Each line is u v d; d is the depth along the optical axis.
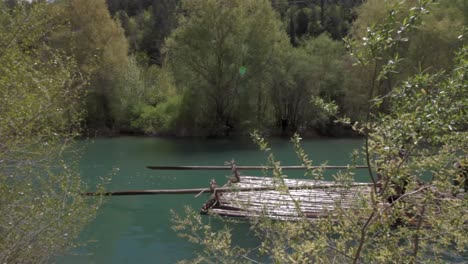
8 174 6.02
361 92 26.66
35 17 7.12
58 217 5.89
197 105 32.06
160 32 68.31
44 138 6.57
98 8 29.56
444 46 24.48
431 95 2.85
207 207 10.27
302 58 33.34
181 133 32.34
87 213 6.80
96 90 31.09
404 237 3.31
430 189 3.07
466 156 3.08
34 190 6.09
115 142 28.64
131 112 34.25
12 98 5.88
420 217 3.27
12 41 6.75
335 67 32.88
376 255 3.21
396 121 2.87
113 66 31.22
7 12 6.98
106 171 18.41
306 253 3.31
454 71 2.83
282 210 4.70
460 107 2.74
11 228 5.51
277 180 3.85
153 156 22.95
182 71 31.73
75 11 28.38
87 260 8.54
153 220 11.38
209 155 23.55
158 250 9.14
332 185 3.57
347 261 3.41
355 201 3.42
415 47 24.80
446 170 2.99
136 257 8.77
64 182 6.15
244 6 31.41
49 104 6.05
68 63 6.95
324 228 3.36
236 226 9.65
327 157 22.78
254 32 31.28
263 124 33.22
